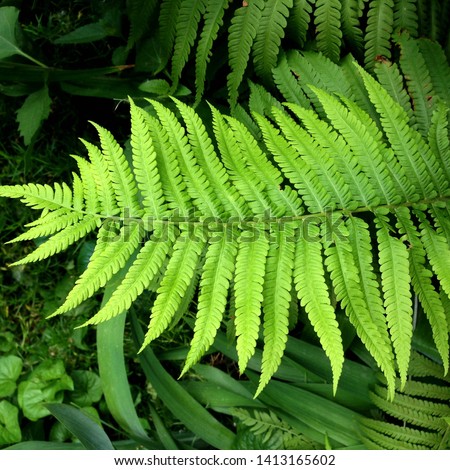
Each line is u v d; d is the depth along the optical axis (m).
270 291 1.37
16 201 2.46
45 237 2.45
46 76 2.04
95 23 2.15
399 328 1.37
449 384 1.90
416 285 1.46
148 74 2.13
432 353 1.82
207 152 1.46
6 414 2.26
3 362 2.36
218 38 1.98
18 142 2.45
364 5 1.86
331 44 1.77
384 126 1.55
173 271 1.35
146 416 2.42
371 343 1.34
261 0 1.70
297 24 1.77
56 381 2.30
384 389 1.82
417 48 1.73
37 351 2.48
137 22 1.89
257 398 2.07
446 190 1.59
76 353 2.48
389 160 1.55
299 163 1.49
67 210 1.36
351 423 1.90
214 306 1.33
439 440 1.78
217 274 1.36
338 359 1.30
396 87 1.72
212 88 2.09
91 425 1.92
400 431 1.79
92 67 2.43
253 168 1.48
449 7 1.84
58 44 2.38
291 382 2.07
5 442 2.23
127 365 2.44
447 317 1.58
